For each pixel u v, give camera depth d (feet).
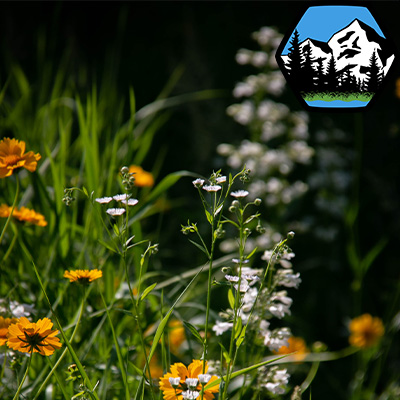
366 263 15.02
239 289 6.38
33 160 7.54
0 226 10.73
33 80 23.72
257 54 18.08
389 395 13.20
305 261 20.98
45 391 7.98
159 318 9.84
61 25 25.20
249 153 17.99
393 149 22.56
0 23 24.73
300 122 18.51
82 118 11.56
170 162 23.61
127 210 6.72
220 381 6.21
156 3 25.36
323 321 20.06
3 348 7.97
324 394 17.19
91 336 9.23
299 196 18.28
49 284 9.75
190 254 19.83
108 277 10.21
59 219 10.06
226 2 24.71
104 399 7.85
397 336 18.22
